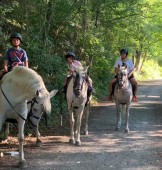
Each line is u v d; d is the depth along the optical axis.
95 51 17.42
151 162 7.33
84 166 7.02
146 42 35.53
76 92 8.25
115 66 10.73
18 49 7.98
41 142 8.54
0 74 7.77
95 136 9.73
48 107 6.20
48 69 11.35
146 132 10.35
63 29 14.37
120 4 17.64
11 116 6.81
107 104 16.67
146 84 31.80
